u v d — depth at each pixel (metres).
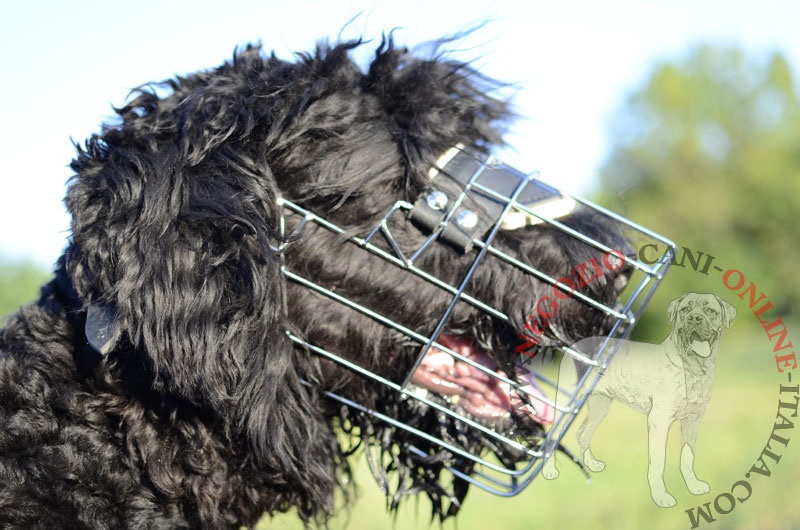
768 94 5.57
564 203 0.92
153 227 0.88
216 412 0.88
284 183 0.91
